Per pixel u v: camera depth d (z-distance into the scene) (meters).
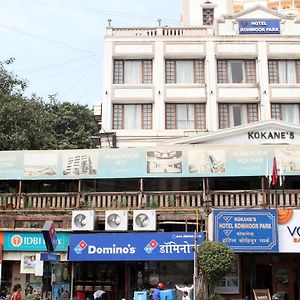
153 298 16.66
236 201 18.34
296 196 18.23
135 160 18.94
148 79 30.34
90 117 39.38
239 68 30.61
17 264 18.33
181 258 17.17
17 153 19.36
